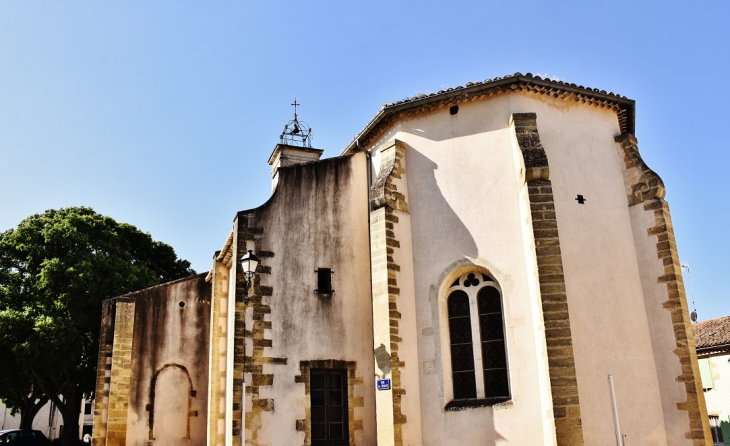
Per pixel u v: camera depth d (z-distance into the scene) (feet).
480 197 52.11
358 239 59.31
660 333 48.88
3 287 104.17
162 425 74.43
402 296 51.85
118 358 74.74
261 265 55.11
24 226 110.32
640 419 46.24
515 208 50.37
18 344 96.22
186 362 77.56
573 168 51.83
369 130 59.57
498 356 49.24
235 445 50.24
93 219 114.62
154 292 78.48
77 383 107.96
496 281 50.42
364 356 56.18
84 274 101.86
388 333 49.90
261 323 53.52
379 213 53.01
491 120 53.21
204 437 75.66
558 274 46.09
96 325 103.86
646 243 51.13
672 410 47.09
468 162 53.31
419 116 56.70
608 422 44.83
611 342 47.37
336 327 55.98
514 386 46.91
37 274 104.37
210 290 80.94
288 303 55.01
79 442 117.80
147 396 74.79
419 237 54.08
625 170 53.98
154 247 127.24
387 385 48.88
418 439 49.29
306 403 52.85
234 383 51.52
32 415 123.24
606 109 56.18
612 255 50.26
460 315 51.57
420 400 50.39
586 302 47.62
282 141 81.51
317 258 57.26
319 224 58.29
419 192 55.01
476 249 51.16
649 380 47.75
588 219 50.52
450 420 48.93
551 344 44.55
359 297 57.72
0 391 112.37
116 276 106.93
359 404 54.70
